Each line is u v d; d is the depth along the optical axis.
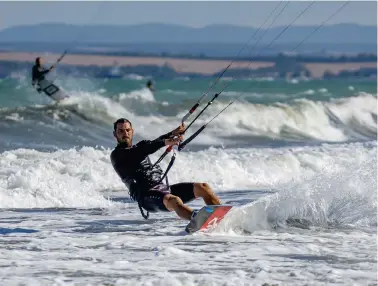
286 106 115.94
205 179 58.69
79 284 24.30
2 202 44.53
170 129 102.12
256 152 73.00
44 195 46.06
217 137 99.81
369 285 24.48
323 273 26.03
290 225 36.06
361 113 126.62
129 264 27.38
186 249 30.44
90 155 61.94
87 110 102.69
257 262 27.92
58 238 32.84
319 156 71.81
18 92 128.38
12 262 27.53
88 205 45.88
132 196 35.03
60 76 141.88
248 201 47.12
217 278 25.30
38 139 88.75
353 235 34.34
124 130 35.12
